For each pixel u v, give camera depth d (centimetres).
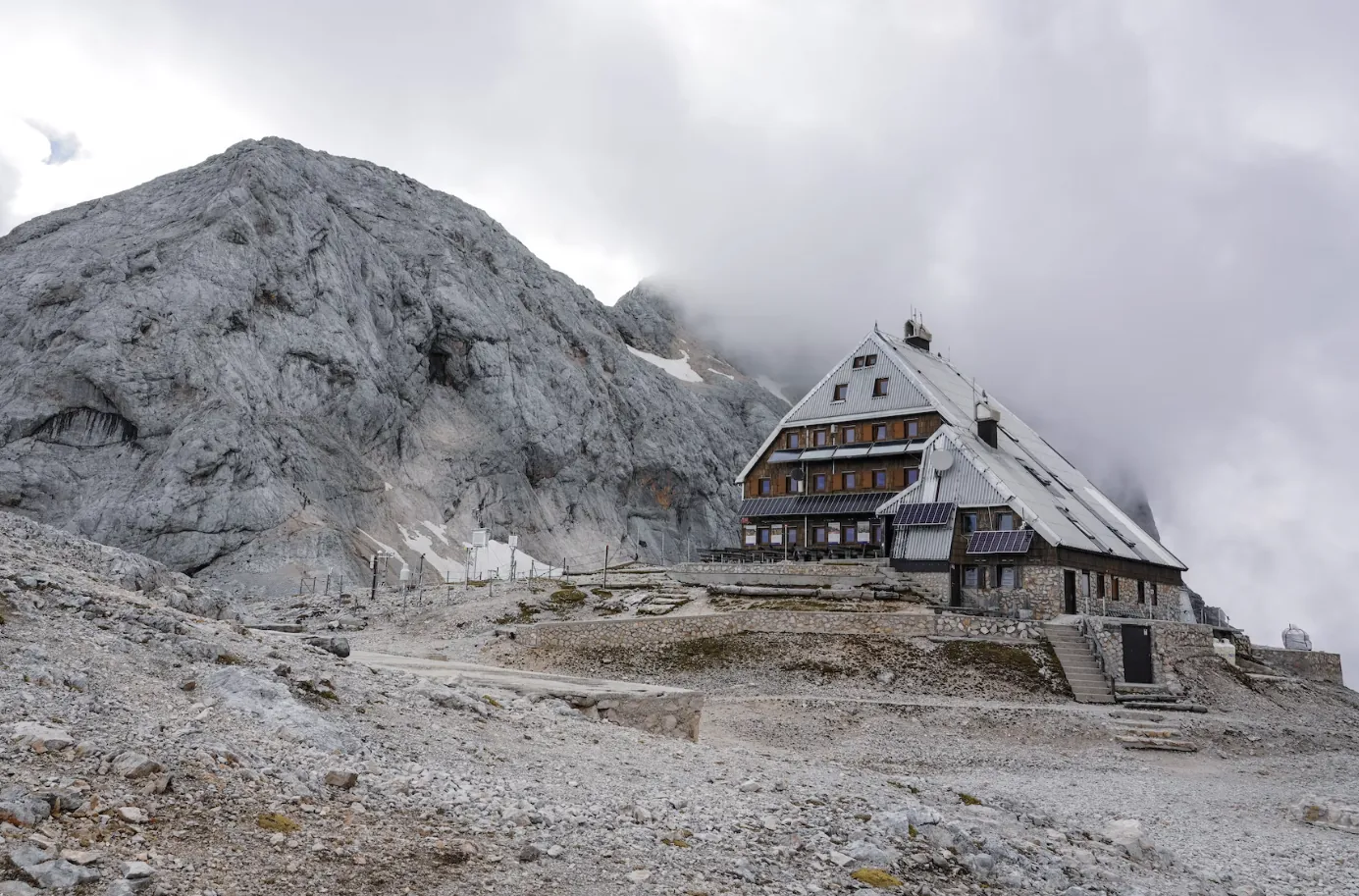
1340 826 2550
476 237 18512
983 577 5703
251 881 885
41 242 13350
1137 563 6569
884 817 1501
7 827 847
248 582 10000
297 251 13562
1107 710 4172
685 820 1368
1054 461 7969
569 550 15688
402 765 1366
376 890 929
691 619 4956
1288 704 4878
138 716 1226
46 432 10738
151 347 11381
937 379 7456
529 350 17425
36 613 1487
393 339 14862
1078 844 1742
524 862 1087
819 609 5228
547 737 1870
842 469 7112
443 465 14588
